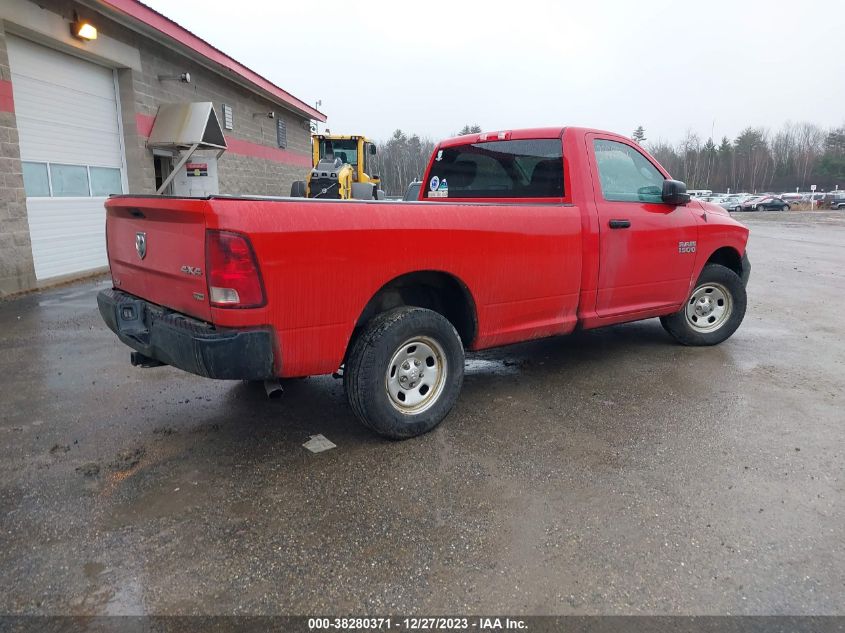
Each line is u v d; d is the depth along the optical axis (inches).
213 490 119.6
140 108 434.3
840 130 3868.1
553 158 180.5
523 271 158.9
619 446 140.6
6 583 91.9
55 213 364.8
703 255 212.2
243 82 597.9
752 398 172.9
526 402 169.8
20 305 298.2
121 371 195.0
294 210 116.1
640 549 101.4
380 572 95.1
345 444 141.5
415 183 260.8
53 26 341.1
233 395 174.7
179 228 118.7
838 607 88.1
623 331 257.9
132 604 87.7
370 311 143.5
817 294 354.6
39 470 127.3
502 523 108.8
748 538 104.6
